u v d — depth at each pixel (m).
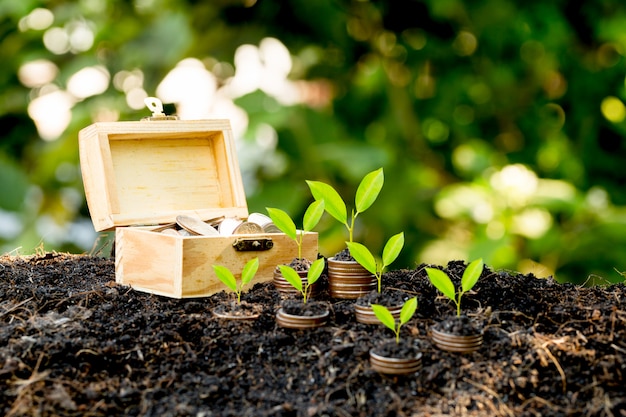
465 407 0.55
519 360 0.57
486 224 1.15
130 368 0.57
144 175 0.70
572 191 1.17
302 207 1.15
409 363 0.56
